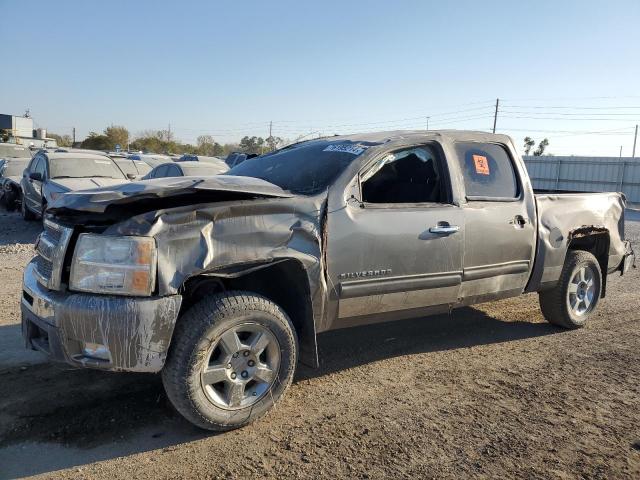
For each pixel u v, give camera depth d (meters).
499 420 3.81
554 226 5.41
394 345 5.30
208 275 3.42
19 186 15.40
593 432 3.69
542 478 3.14
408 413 3.88
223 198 3.58
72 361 3.29
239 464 3.20
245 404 3.57
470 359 4.97
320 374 4.55
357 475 3.12
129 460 3.22
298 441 3.47
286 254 3.62
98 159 12.75
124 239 3.21
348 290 3.98
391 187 4.43
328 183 4.01
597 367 4.86
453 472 3.18
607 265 6.27
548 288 5.57
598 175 32.00
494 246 4.83
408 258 4.24
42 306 3.37
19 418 3.63
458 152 4.82
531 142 60.06
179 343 3.31
